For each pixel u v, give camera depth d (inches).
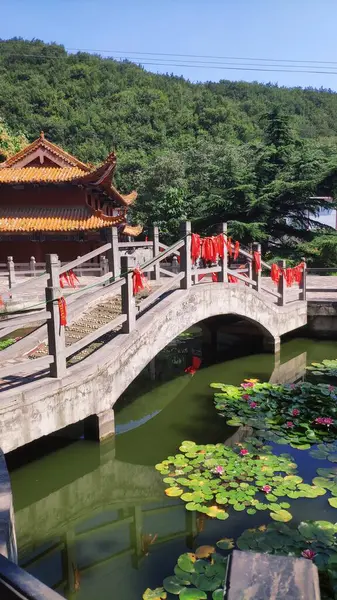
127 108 2903.5
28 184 938.7
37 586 70.4
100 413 306.3
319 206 1273.4
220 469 273.6
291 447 307.7
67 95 3070.9
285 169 1304.1
